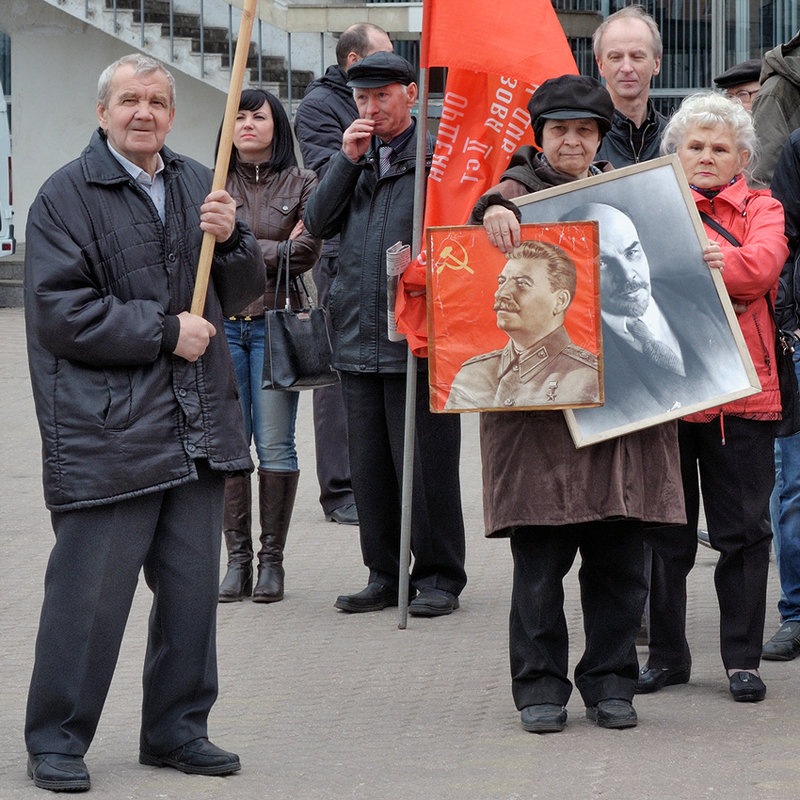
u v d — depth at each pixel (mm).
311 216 8734
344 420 11297
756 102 8727
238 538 9070
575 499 6148
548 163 6520
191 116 27953
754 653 6879
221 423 5766
